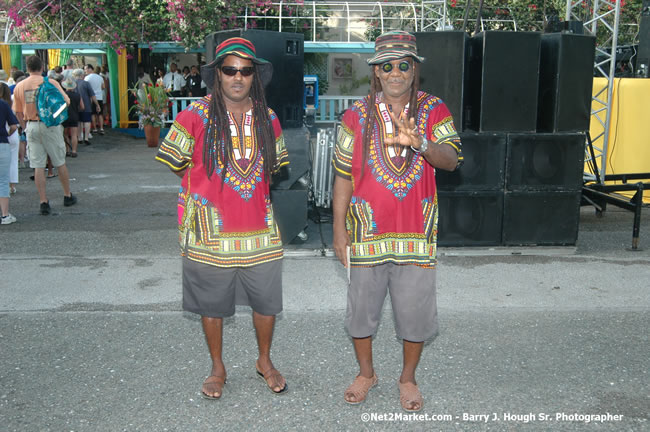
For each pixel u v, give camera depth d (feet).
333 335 13.75
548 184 19.69
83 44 52.60
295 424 10.20
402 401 10.63
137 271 18.11
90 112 46.96
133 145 48.06
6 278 17.38
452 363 12.39
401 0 60.49
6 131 22.84
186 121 10.01
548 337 13.65
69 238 21.52
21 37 54.60
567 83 19.13
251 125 10.19
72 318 14.60
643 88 28.68
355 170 9.91
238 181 10.09
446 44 18.69
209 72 10.07
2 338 13.46
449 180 19.45
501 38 18.65
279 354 12.79
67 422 10.22
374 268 10.11
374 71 9.80
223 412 10.56
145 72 58.90
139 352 12.86
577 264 19.04
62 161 25.67
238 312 14.99
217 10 51.26
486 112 19.10
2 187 23.08
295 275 17.74
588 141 26.09
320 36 61.46
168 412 10.56
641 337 13.65
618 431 9.99
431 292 10.18
